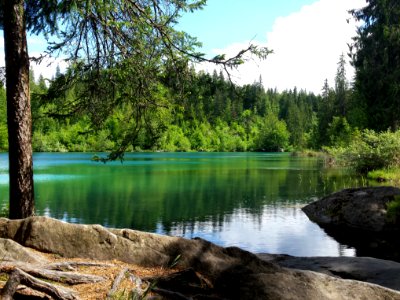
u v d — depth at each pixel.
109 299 4.02
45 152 82.06
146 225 13.79
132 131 9.49
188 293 4.76
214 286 4.98
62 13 8.11
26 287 3.98
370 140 30.08
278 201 19.25
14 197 7.51
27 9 8.60
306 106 141.38
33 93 9.01
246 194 21.58
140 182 27.28
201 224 13.99
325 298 4.88
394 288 6.27
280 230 13.20
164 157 69.62
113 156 9.54
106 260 5.34
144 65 8.43
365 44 40.38
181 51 8.37
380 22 39.03
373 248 11.07
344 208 14.60
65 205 17.80
